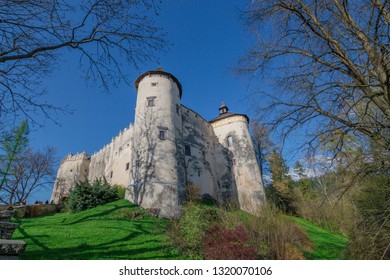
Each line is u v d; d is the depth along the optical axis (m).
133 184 20.27
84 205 19.19
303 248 13.52
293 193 32.94
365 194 8.80
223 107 38.62
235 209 14.30
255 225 11.04
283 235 10.68
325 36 6.20
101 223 13.64
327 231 23.55
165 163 20.89
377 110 7.10
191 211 12.58
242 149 32.31
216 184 30.66
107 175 35.94
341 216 14.58
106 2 6.67
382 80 5.38
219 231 10.70
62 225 13.02
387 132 5.93
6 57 6.36
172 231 11.75
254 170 30.91
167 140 22.28
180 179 21.30
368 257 7.08
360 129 5.92
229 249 9.41
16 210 18.45
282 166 34.41
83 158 47.34
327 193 7.21
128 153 30.83
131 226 13.48
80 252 8.99
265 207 12.89
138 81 27.33
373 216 6.71
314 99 6.11
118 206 18.00
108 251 9.39
